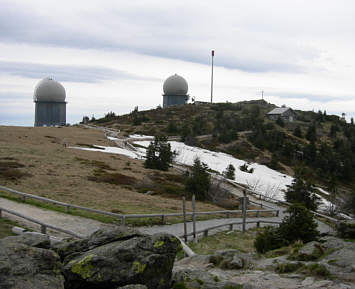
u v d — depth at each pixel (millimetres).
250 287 8180
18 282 5598
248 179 60906
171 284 7832
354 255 11219
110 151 68750
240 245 18438
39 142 65438
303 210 16234
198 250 16203
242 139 111562
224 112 160500
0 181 30266
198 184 38031
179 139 104312
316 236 16234
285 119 149375
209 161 74000
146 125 131125
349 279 9156
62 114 177125
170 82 188375
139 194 34219
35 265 6156
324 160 92188
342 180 88125
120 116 162750
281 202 42719
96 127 126812
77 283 6504
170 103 188750
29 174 34688
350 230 14750
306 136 122875
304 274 9922
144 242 7398
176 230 21359
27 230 14719
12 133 74125
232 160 81625
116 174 41594
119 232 7941
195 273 9086
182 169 55438
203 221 25891
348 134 134875
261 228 25062
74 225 19141
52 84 174000
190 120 142625
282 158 97250
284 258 12430
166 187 39344
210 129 125438
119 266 6691
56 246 7863
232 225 23609
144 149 80250
